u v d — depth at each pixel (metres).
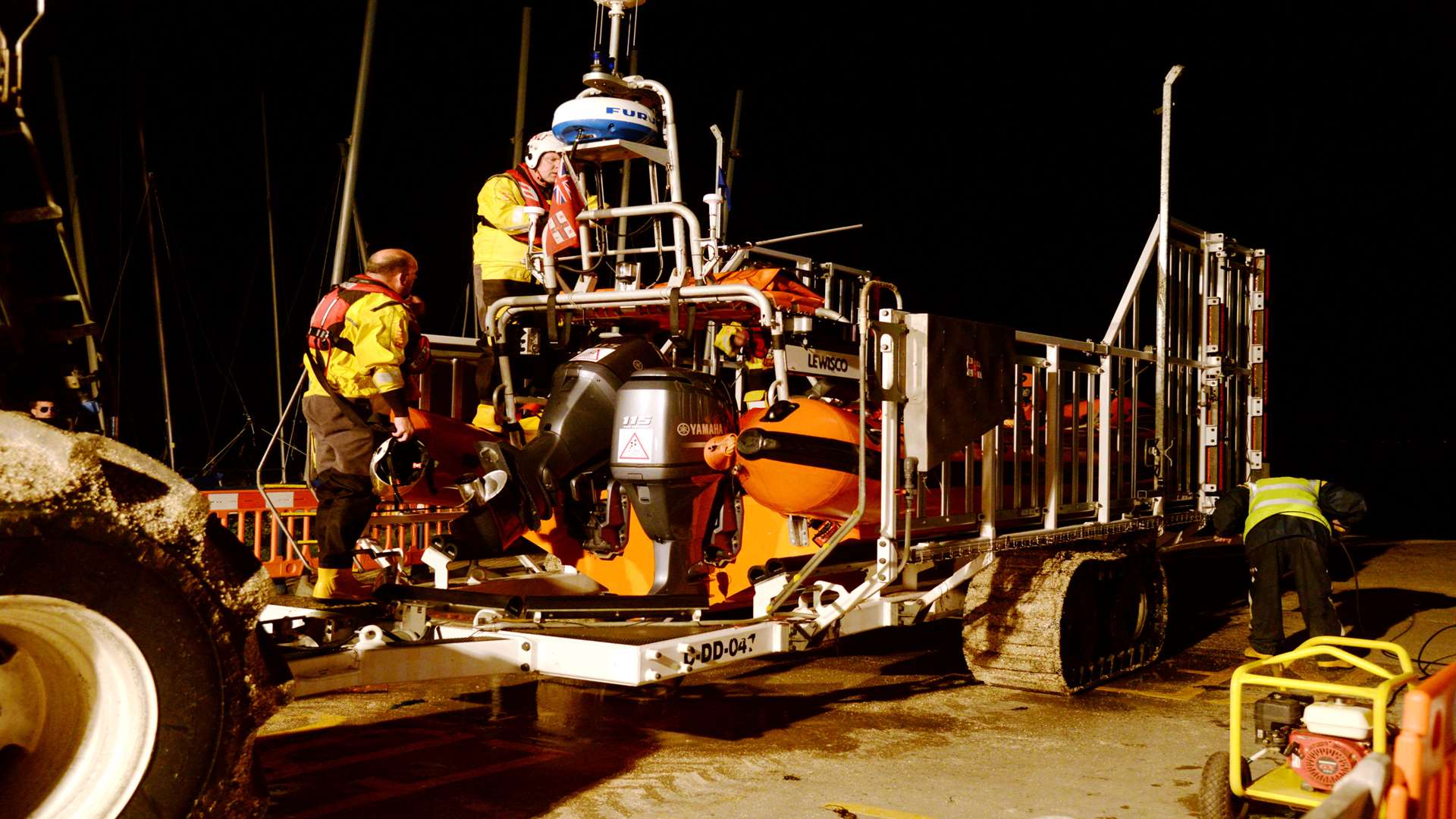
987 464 4.92
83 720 2.37
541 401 5.21
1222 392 7.27
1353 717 3.08
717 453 4.46
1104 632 5.76
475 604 4.05
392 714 4.81
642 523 4.64
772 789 3.76
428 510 6.26
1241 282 7.71
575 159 5.13
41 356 2.32
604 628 4.11
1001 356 4.84
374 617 3.83
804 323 4.46
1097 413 5.98
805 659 6.25
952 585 4.95
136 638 2.27
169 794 2.31
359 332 4.40
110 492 2.20
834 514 4.38
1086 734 4.61
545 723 4.66
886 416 4.22
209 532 2.41
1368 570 10.09
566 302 4.94
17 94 2.26
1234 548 12.20
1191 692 5.47
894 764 4.09
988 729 4.67
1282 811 3.36
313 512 7.75
